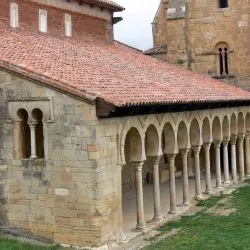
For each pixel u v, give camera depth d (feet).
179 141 84.07
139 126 69.46
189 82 101.04
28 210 64.90
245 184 106.01
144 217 77.87
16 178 65.31
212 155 127.44
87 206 61.52
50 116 62.49
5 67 64.03
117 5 118.73
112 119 63.93
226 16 134.21
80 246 62.13
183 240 65.62
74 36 105.40
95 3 110.42
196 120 88.53
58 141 62.49
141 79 82.84
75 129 61.52
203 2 135.95
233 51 134.21
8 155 65.62
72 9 104.88
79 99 60.85
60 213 63.05
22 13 91.91
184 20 136.87
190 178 115.75
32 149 64.44
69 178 62.28
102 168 61.98
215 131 99.60
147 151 74.64
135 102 63.31
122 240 65.26
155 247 63.10
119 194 65.62
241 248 61.52
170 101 72.23
